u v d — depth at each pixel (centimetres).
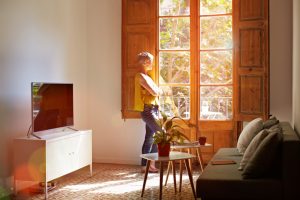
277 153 328
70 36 595
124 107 620
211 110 593
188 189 457
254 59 560
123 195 434
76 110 614
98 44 639
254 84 561
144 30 608
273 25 560
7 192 448
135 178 521
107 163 632
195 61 595
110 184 488
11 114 460
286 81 556
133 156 627
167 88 607
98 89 641
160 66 610
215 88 591
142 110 552
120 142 632
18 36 474
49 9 540
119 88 633
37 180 429
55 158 446
